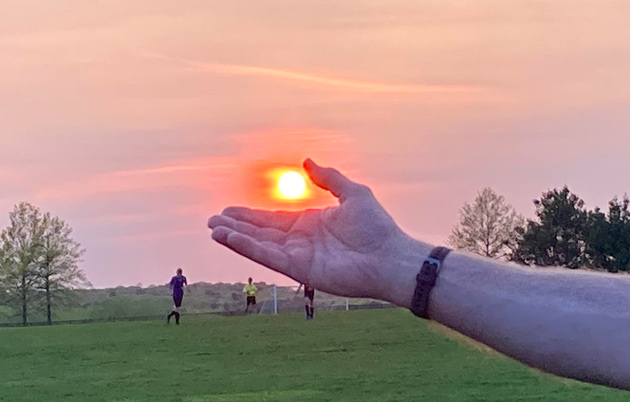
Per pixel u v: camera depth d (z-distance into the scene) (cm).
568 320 242
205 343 2427
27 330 3581
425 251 261
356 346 2148
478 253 266
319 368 1727
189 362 1939
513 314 246
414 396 1327
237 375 1661
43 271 7169
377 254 260
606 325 240
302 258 260
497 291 249
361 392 1386
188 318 4238
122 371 1817
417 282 253
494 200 3675
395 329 2697
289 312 4588
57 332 3325
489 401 1261
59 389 1552
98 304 5806
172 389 1498
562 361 242
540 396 1286
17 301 7175
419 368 1658
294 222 267
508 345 247
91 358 2152
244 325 3241
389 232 263
